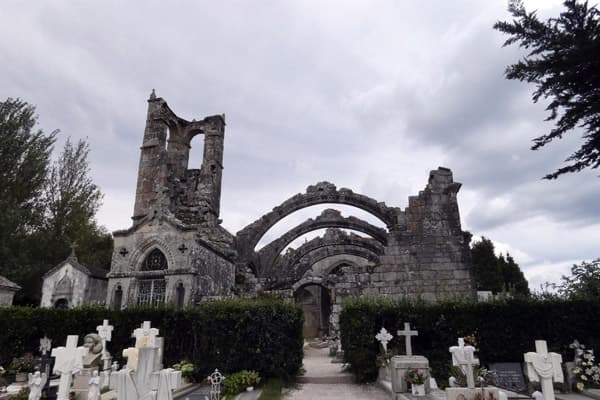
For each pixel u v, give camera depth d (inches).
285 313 474.0
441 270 677.3
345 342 492.4
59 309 536.1
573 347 449.7
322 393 413.1
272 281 1034.1
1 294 645.9
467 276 671.1
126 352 435.5
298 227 1169.4
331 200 1063.6
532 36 391.5
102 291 809.5
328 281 968.3
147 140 1005.2
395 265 687.1
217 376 406.3
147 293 716.0
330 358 705.6
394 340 476.1
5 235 871.1
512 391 411.5
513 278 1461.6
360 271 700.7
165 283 706.2
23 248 917.8
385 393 407.8
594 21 363.9
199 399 377.4
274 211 1059.3
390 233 708.7
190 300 676.1
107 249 1382.9
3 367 496.4
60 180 1187.9
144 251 737.6
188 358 493.7
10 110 999.6
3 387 424.8
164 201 772.0
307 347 951.6
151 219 753.0
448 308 482.6
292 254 1256.2
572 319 465.1
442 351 466.6
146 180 957.8
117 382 283.0
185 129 1117.7
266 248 1152.8
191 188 1058.7
